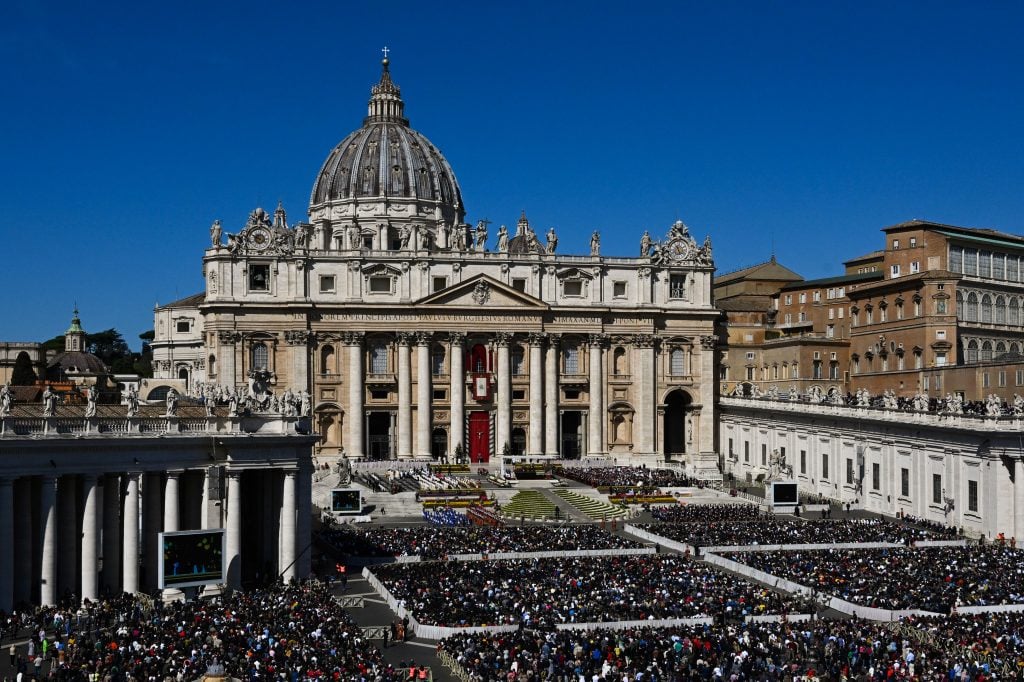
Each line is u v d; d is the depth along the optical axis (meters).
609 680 50.94
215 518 73.19
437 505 116.31
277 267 148.00
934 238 146.12
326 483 131.25
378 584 75.06
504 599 68.38
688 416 158.50
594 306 154.38
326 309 148.00
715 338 158.50
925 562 79.94
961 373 131.75
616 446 157.00
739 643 56.78
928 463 106.75
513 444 154.38
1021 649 54.47
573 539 91.69
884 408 115.12
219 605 64.62
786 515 112.06
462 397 151.12
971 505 99.69
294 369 147.38
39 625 60.34
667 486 129.38
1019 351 152.25
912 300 145.00
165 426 71.62
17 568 66.81
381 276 150.50
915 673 51.22
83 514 68.31
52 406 67.56
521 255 154.38
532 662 53.78
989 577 74.50
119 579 72.75
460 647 57.22
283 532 75.38
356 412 148.62
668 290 158.12
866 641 56.72
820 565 78.94
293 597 68.25
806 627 62.12
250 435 73.38
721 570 80.81
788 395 144.00
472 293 151.12
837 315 172.12
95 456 68.19
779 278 194.38
